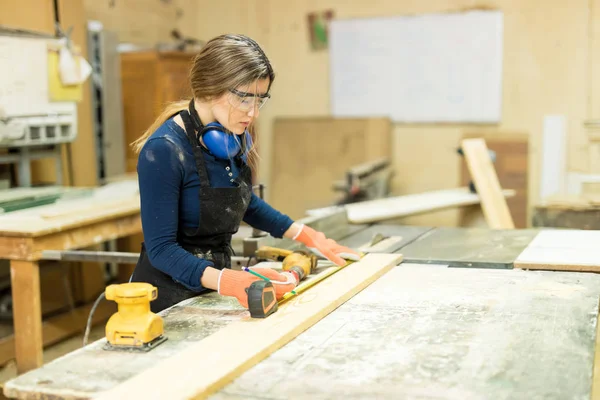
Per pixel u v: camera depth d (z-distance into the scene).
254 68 1.71
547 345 1.47
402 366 1.37
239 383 1.31
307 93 6.46
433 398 1.22
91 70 4.16
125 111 5.30
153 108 5.18
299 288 1.87
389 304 1.80
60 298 4.41
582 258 2.21
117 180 4.69
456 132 6.04
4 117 3.54
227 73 1.69
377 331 1.58
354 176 4.97
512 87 5.82
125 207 3.49
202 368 1.34
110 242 4.71
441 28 5.94
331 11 6.27
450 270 2.18
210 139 1.82
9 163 4.26
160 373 1.33
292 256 2.08
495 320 1.64
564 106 5.70
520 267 2.20
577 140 5.70
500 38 5.79
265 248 2.36
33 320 2.97
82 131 4.47
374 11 6.14
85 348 1.51
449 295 1.87
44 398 1.29
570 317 1.65
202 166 1.84
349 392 1.25
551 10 5.64
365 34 6.18
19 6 4.00
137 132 5.29
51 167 4.38
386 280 2.06
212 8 6.66
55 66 3.86
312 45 6.38
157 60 5.18
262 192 2.54
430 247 2.53
